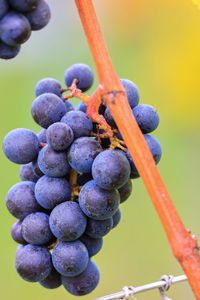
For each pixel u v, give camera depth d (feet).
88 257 1.45
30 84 2.10
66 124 1.42
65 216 1.42
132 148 1.32
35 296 1.97
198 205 2.08
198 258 1.30
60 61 2.17
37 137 1.46
